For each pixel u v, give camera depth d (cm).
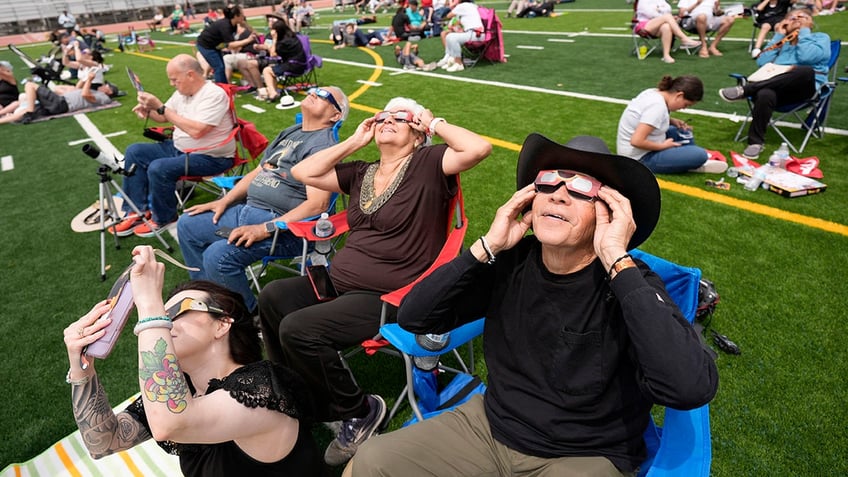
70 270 470
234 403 157
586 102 859
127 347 361
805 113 727
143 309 145
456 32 1174
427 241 281
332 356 250
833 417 267
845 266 393
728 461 248
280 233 355
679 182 550
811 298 359
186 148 502
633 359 169
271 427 167
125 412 186
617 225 168
